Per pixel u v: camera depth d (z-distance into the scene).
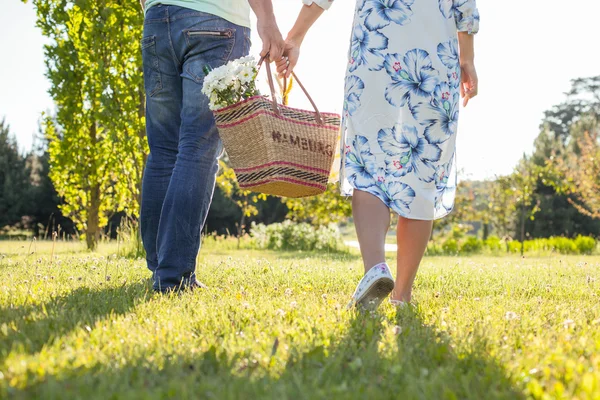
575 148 33.78
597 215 24.25
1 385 1.41
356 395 1.41
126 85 10.08
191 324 2.23
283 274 4.40
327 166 3.01
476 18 2.88
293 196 3.09
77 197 13.27
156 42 3.46
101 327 2.05
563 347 1.89
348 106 2.83
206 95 3.24
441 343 1.93
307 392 1.42
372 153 2.75
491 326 2.22
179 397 1.38
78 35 11.52
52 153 13.08
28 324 2.10
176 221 3.29
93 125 12.77
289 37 3.27
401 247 2.88
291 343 1.90
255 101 2.84
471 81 3.04
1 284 3.31
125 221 9.82
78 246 13.03
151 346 1.83
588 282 4.10
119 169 11.96
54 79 11.91
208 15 3.34
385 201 2.72
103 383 1.43
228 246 17.14
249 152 2.91
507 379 1.55
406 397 1.40
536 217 29.80
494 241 19.17
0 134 30.14
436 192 2.81
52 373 1.52
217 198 31.28
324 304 2.76
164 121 3.63
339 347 1.88
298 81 3.13
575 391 1.43
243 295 3.11
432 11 2.77
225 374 1.58
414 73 2.75
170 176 3.69
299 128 2.92
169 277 3.26
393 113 2.75
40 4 11.76
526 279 4.40
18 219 28.98
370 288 2.57
